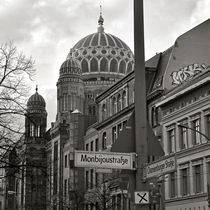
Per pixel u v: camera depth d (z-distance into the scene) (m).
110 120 68.06
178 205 47.47
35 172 39.62
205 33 57.22
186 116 47.69
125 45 132.75
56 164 92.88
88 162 12.08
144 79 12.38
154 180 12.46
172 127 50.19
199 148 44.97
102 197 62.59
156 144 12.51
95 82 123.75
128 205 59.22
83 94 119.94
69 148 88.88
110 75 125.44
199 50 56.62
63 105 116.69
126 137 12.51
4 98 28.56
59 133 96.75
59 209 83.94
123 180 12.58
